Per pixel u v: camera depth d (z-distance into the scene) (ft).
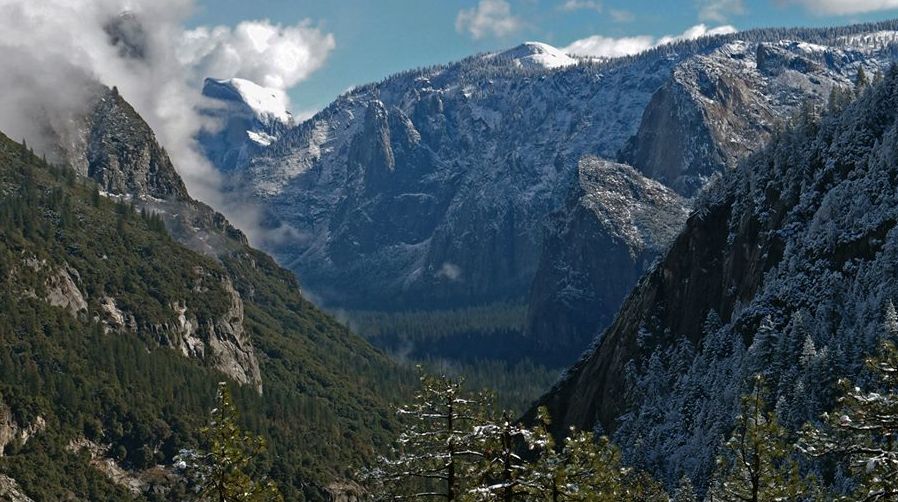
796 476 163.73
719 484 179.83
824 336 484.74
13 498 547.08
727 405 484.33
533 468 141.49
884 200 536.01
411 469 151.12
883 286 469.98
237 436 165.07
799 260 563.07
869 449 119.34
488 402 156.04
